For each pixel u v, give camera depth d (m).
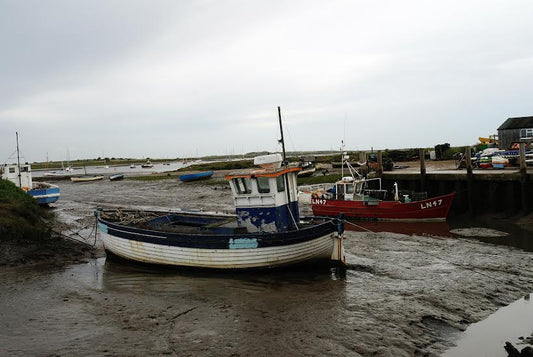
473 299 10.11
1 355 7.59
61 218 27.39
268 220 13.62
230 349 7.74
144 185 60.62
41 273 13.63
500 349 7.65
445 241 17.05
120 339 8.26
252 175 13.32
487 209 22.88
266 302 10.34
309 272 12.99
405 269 12.89
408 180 27.94
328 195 25.81
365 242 17.28
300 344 7.88
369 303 9.98
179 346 7.90
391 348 7.67
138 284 12.30
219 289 11.55
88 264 15.04
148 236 13.92
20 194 25.66
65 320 9.36
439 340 8.04
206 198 39.09
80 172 124.75
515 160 30.06
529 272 12.27
